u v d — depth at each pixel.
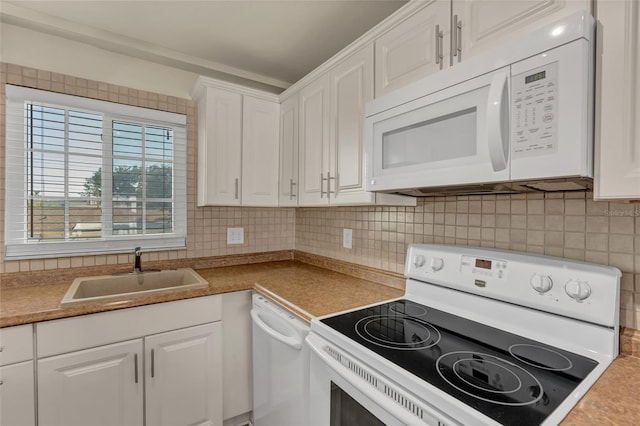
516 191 1.11
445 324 1.12
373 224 1.79
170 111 2.03
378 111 1.19
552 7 0.79
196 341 1.58
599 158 0.70
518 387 0.73
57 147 1.72
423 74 1.13
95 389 1.34
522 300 1.03
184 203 2.11
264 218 2.41
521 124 0.77
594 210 0.97
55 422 1.26
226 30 1.70
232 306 1.71
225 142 1.94
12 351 1.18
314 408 1.09
